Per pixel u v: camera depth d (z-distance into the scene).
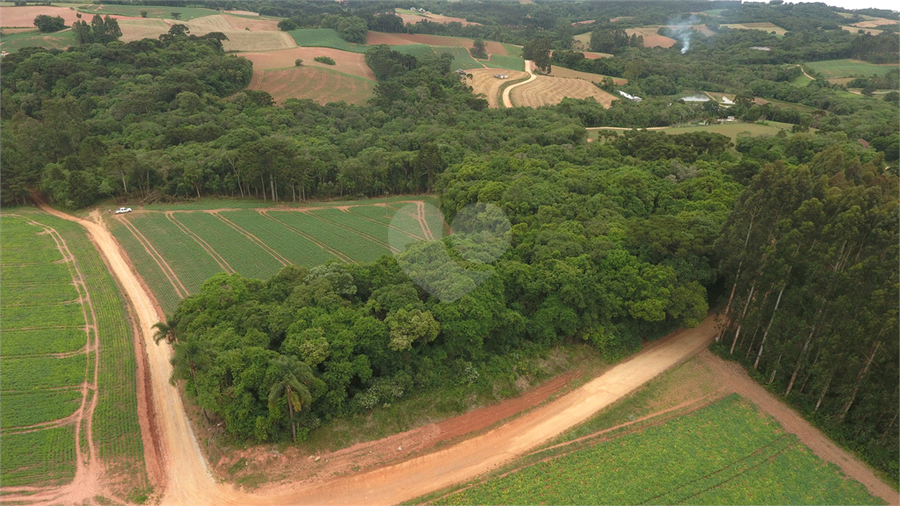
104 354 67.12
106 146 141.38
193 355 52.12
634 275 69.25
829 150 88.38
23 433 53.25
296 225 116.19
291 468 51.28
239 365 52.28
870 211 56.50
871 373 54.41
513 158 117.19
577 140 152.38
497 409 60.88
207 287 62.81
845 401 56.31
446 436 56.81
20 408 56.56
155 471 50.41
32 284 84.00
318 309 58.72
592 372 67.25
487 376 63.12
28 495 46.31
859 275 54.78
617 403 61.88
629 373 67.31
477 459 53.78
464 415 59.66
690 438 56.38
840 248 58.25
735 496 48.81
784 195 62.94
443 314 60.50
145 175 129.88
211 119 159.75
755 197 65.62
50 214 120.69
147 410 58.62
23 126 138.62
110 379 62.47
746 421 59.19
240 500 47.94
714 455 54.06
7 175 121.69
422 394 60.16
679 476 51.09
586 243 75.75
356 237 108.50
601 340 68.25
